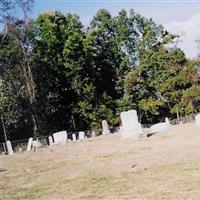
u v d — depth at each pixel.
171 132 27.95
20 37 56.53
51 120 62.75
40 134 56.28
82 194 11.73
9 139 59.19
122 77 67.81
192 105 57.91
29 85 58.06
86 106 61.97
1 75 58.31
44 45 64.00
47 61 63.62
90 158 20.25
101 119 61.72
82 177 14.71
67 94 64.38
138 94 62.25
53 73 63.75
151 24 67.06
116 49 69.44
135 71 61.69
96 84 66.88
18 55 57.53
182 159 14.98
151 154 17.77
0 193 14.16
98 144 28.88
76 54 63.53
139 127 28.30
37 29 64.19
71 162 19.97
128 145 23.75
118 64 69.12
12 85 58.41
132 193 10.84
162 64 61.00
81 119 63.09
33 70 61.78
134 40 69.25
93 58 67.06
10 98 57.69
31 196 12.81
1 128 58.81
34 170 19.33
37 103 61.09
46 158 24.67
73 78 63.34
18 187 14.96
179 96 59.69
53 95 62.59
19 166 22.38
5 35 55.94
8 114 57.44
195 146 18.03
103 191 11.66
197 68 59.41
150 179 12.28
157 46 65.81
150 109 60.84
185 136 23.50
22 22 56.16
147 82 62.03
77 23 66.38
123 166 15.67
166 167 13.87
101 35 70.06
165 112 62.53
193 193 9.87
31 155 29.56
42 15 64.62
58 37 64.69
